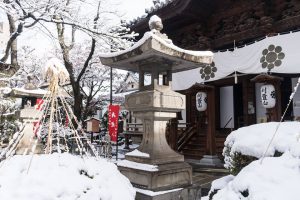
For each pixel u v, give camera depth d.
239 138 4.65
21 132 3.14
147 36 5.28
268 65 9.79
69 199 2.26
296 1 10.22
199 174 9.33
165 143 6.08
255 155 4.15
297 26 10.20
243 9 11.70
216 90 15.95
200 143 13.35
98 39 11.63
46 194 2.18
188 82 12.65
